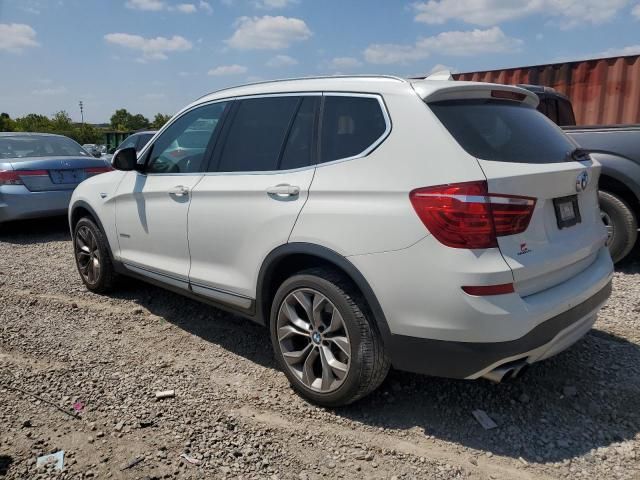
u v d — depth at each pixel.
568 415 3.16
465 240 2.61
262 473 2.68
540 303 2.76
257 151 3.65
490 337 2.62
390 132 2.97
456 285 2.62
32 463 2.73
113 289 5.37
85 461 2.75
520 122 3.22
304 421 3.13
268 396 3.41
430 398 3.36
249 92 3.87
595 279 3.20
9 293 5.39
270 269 3.39
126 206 4.67
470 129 2.88
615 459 2.77
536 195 2.81
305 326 3.25
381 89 3.12
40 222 9.09
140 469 2.69
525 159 2.91
